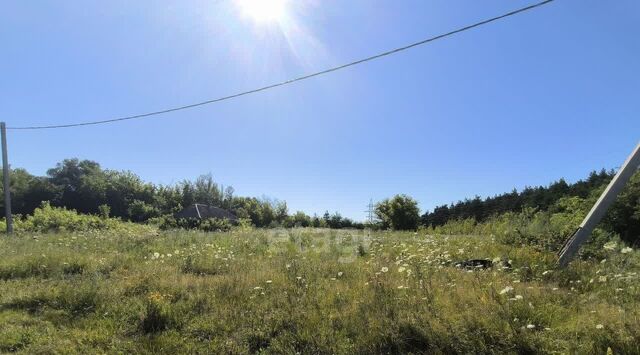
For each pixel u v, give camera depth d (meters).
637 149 8.91
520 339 4.34
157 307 6.12
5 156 23.25
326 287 6.93
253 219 58.00
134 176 87.19
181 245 15.02
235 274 8.34
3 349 5.32
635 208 13.85
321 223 46.50
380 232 22.20
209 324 5.77
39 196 80.38
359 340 4.85
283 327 5.47
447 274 7.27
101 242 15.34
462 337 4.56
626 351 3.99
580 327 4.59
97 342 5.48
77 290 7.25
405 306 5.45
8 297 7.39
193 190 83.00
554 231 11.81
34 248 13.24
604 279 6.04
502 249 10.38
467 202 50.62
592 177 35.31
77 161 86.75
